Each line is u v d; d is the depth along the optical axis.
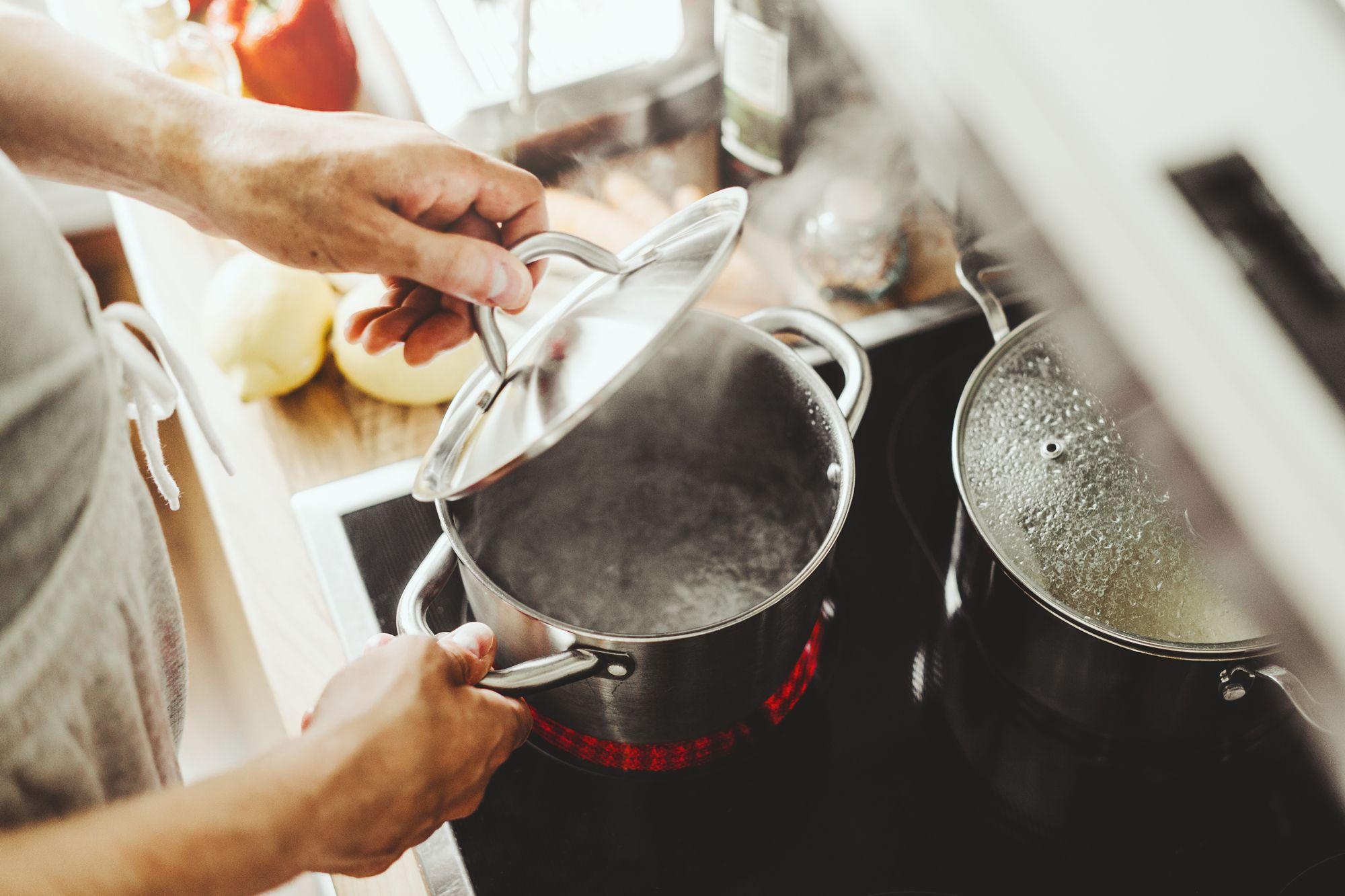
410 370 0.70
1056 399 0.53
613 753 0.56
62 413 0.40
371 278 0.72
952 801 0.55
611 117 0.82
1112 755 0.56
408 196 0.50
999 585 0.51
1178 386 0.23
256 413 0.72
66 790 0.41
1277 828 0.52
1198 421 0.22
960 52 0.26
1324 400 0.22
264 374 0.70
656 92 0.82
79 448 0.41
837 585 0.64
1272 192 0.23
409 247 0.47
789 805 0.55
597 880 0.52
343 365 0.71
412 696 0.40
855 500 0.67
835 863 0.53
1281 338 0.22
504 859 0.53
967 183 0.29
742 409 0.62
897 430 0.69
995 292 0.61
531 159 0.83
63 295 0.42
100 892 0.32
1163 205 0.23
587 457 0.67
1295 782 0.54
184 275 0.79
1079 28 0.25
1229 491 0.22
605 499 0.69
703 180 0.82
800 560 0.65
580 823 0.54
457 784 0.43
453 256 0.47
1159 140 0.24
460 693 0.43
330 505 0.65
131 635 0.46
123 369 0.52
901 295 0.76
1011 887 0.51
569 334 0.49
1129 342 0.23
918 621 0.62
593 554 0.67
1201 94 0.24
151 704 0.49
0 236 0.37
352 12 0.95
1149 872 0.51
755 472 0.67
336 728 0.39
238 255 0.75
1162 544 0.48
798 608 0.49
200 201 0.51
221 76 0.83
